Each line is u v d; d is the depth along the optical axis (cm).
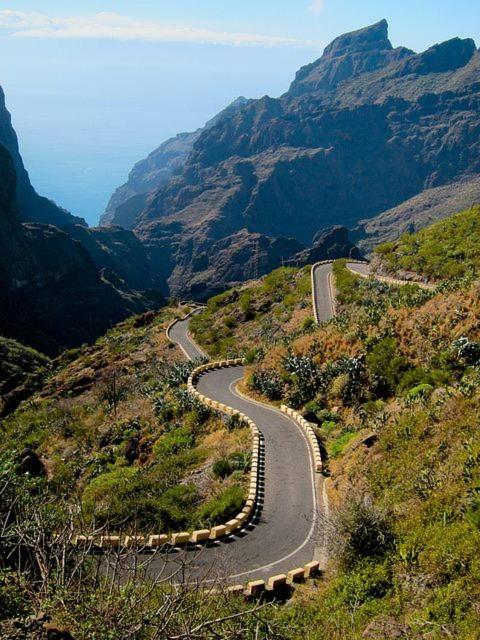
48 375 7156
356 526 1634
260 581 1669
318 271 7106
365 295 5088
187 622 938
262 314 6781
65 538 1016
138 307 19712
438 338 2916
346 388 3092
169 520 2239
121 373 5988
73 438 4266
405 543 1518
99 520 2231
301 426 3086
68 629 834
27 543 984
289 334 5000
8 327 13600
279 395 3603
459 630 1155
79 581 909
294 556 1900
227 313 7262
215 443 3067
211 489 2464
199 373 4647
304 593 1636
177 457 2992
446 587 1296
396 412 2275
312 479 2458
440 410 2058
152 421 3934
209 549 1966
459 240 5181
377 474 1945
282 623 1382
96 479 3100
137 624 884
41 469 3741
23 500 1239
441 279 4650
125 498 2544
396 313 3356
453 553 1376
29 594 882
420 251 5322
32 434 4806
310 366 3481
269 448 2797
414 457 1902
